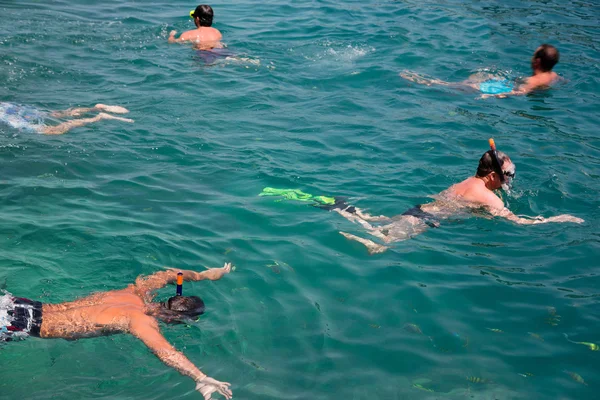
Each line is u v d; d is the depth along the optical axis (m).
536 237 6.46
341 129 8.82
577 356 4.81
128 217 6.44
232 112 9.17
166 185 7.18
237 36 12.14
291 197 7.08
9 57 10.17
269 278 5.64
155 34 11.91
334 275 5.75
